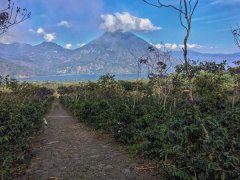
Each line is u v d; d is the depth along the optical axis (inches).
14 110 591.2
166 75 740.0
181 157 250.7
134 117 464.1
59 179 293.6
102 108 735.7
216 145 234.7
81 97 1594.5
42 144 494.9
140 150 380.8
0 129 417.1
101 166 337.7
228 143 254.7
